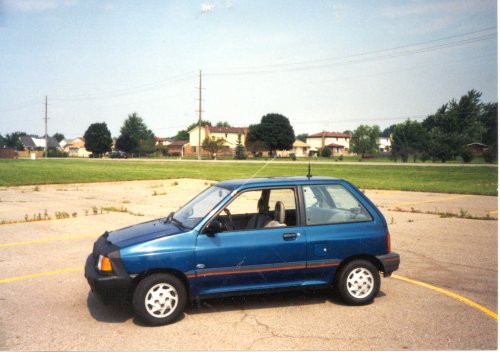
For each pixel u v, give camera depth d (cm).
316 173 3619
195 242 503
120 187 2484
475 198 1822
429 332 468
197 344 441
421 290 617
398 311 532
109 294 482
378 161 7344
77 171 4119
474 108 7900
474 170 4112
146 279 487
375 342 443
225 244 510
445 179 2967
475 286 636
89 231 1097
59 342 447
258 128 10306
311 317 515
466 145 6850
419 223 1187
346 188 581
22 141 14625
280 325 490
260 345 438
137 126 13125
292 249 529
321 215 558
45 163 6544
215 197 571
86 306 557
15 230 1111
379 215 574
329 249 541
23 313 532
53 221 1253
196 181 2869
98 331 476
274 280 529
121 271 480
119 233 559
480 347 430
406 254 836
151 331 475
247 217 604
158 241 497
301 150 11738
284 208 558
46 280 676
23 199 1862
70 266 759
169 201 1788
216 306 554
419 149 7581
